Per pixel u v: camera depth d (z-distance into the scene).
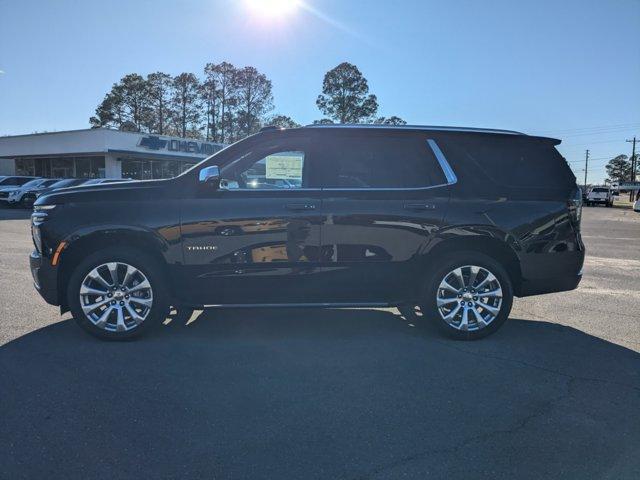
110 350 4.73
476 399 3.81
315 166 4.98
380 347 4.92
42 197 5.00
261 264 4.86
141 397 3.77
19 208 27.27
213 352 4.72
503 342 5.12
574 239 5.18
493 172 5.12
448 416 3.54
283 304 4.96
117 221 4.76
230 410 3.59
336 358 4.61
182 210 4.80
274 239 4.85
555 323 5.85
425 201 4.98
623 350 4.93
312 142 5.02
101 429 3.30
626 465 2.98
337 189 4.94
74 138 38.50
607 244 14.24
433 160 5.07
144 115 74.88
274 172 4.99
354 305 5.02
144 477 2.81
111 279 4.90
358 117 72.25
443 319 5.07
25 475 2.80
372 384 4.05
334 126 5.06
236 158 5.00
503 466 2.96
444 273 5.03
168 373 4.21
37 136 40.28
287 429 3.34
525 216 5.06
